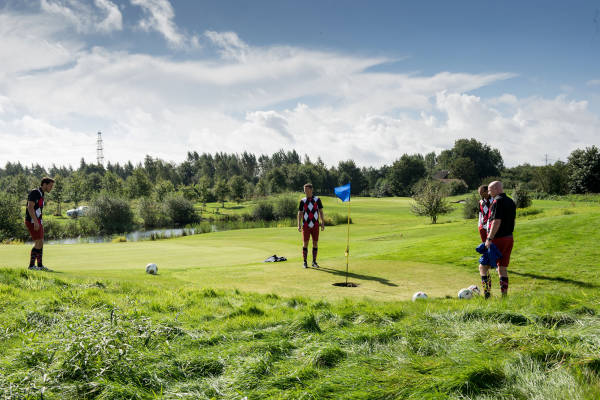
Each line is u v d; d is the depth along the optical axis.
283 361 3.17
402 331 3.75
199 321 4.55
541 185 73.38
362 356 3.17
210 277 7.94
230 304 5.42
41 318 4.25
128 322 3.77
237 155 158.00
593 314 4.09
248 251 14.48
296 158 163.75
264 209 55.31
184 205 55.16
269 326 4.23
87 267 9.52
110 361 2.93
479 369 2.65
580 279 7.15
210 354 3.27
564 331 3.49
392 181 118.62
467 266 8.99
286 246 16.94
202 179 93.44
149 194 81.25
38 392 2.50
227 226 46.28
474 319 4.04
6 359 3.02
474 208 38.81
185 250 14.34
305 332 3.93
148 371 2.89
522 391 2.41
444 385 2.51
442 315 4.26
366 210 61.47
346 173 127.81
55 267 9.23
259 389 2.64
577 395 2.26
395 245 14.49
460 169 119.06
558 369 2.66
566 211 21.75
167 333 3.84
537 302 4.62
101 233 44.72
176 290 6.25
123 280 6.69
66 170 144.38
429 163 182.12
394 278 7.75
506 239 5.95
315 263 9.31
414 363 2.92
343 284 7.13
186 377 2.91
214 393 2.63
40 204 7.56
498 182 5.99
